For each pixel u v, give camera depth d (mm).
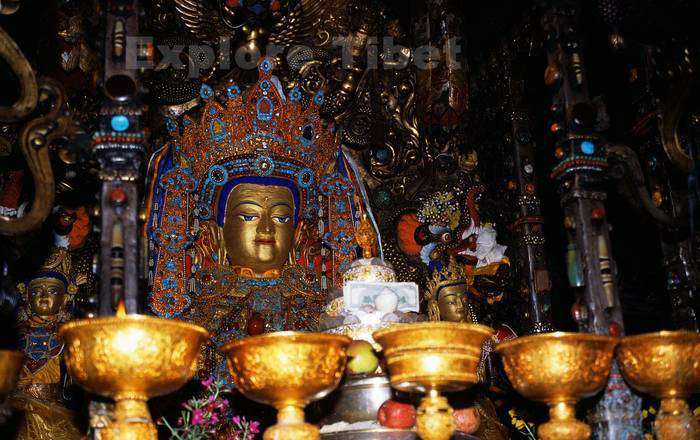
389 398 4539
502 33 6898
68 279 5707
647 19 5355
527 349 3955
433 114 6766
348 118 6621
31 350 5445
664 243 5434
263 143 5957
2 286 4566
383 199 6535
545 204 6512
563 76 4605
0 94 5387
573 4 4746
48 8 6016
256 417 5422
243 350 3807
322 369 3812
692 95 5211
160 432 5027
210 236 5965
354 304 4926
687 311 5289
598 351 3992
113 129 3988
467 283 6207
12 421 5090
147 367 3557
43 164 4219
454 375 3809
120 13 4188
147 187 5688
